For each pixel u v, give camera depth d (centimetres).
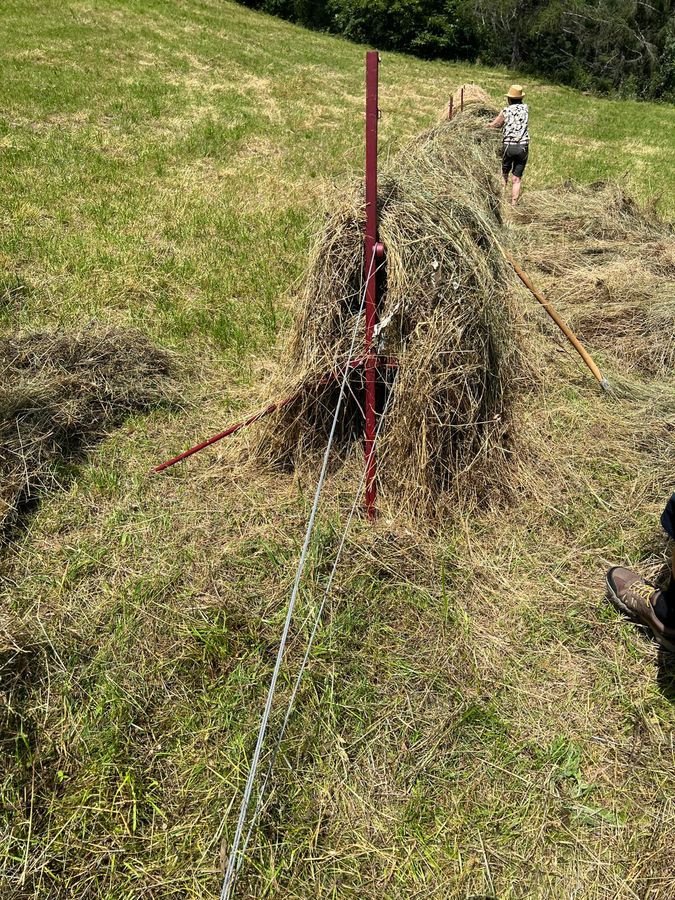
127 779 207
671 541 305
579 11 2420
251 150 913
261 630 256
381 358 300
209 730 223
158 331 461
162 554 291
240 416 386
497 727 229
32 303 470
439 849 197
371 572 280
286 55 1745
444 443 309
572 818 205
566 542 312
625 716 236
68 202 665
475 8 2562
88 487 328
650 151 1285
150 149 855
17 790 203
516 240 621
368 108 249
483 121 863
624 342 486
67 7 1644
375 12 2536
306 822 202
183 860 192
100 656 244
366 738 224
